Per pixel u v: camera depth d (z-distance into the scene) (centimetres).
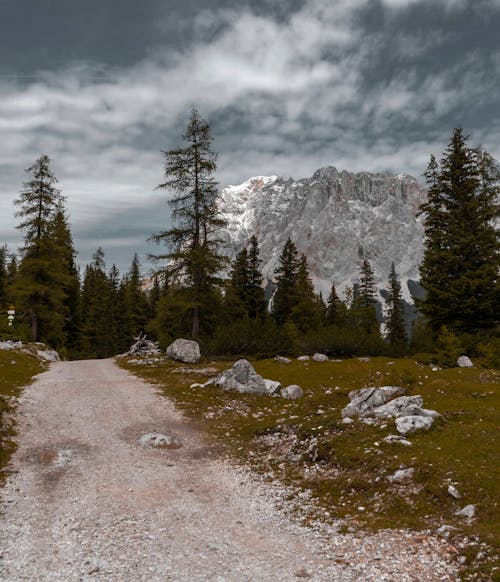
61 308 5356
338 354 4194
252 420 2030
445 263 4078
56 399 2306
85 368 3462
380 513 1068
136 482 1287
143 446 1644
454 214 4222
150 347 4538
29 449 1562
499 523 927
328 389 2677
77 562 836
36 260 4741
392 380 2234
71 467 1402
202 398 2367
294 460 1488
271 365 3506
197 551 888
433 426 1512
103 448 1608
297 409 2052
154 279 4200
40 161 4759
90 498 1159
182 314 4312
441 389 2156
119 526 995
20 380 2725
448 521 979
